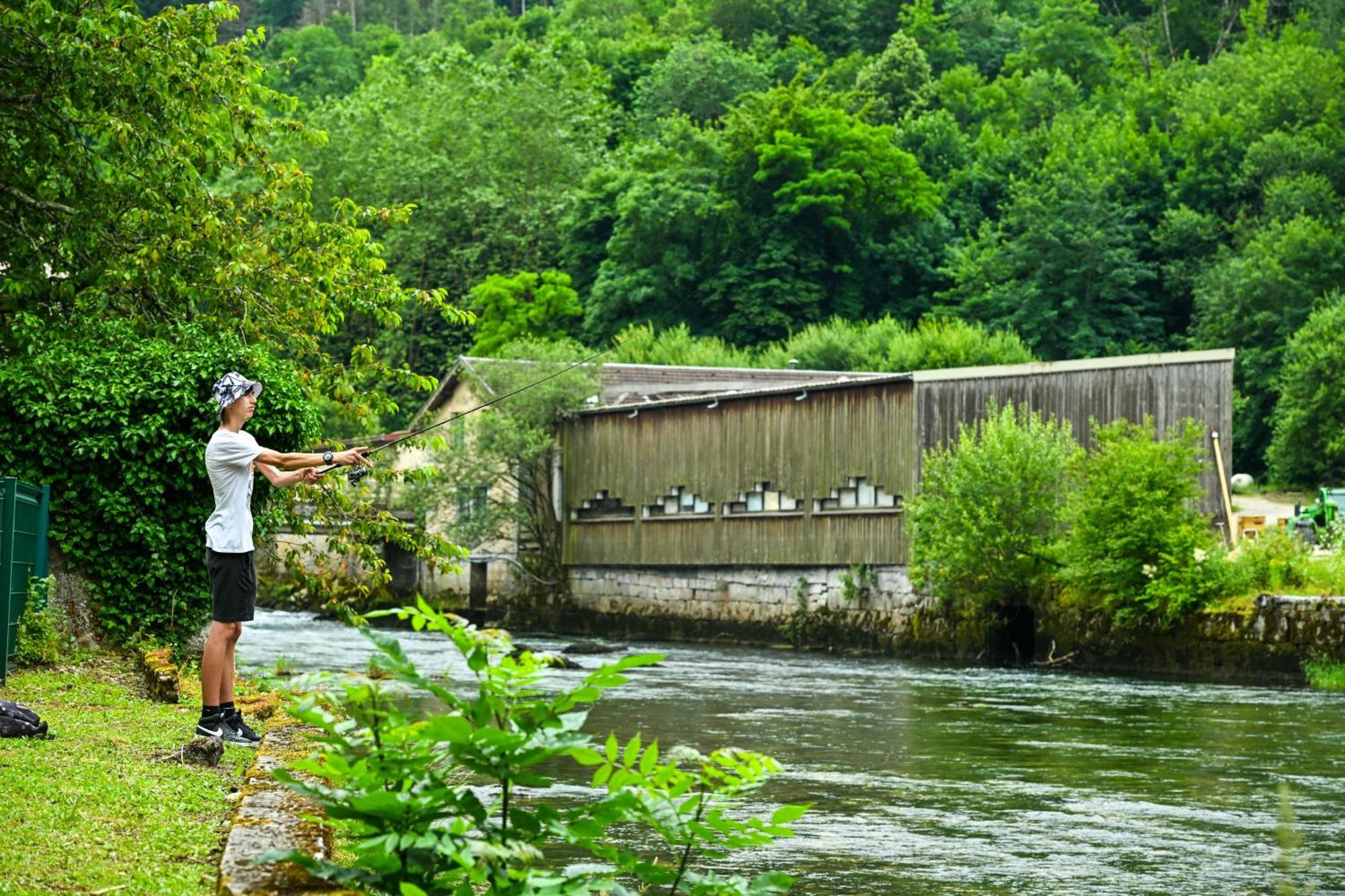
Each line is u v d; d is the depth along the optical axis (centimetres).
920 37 10350
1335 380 5906
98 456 1320
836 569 3478
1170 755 1382
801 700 1962
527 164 7725
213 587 859
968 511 2900
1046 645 2827
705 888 479
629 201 6856
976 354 6203
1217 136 8000
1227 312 6731
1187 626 2561
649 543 4019
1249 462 6662
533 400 4184
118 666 1245
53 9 1611
